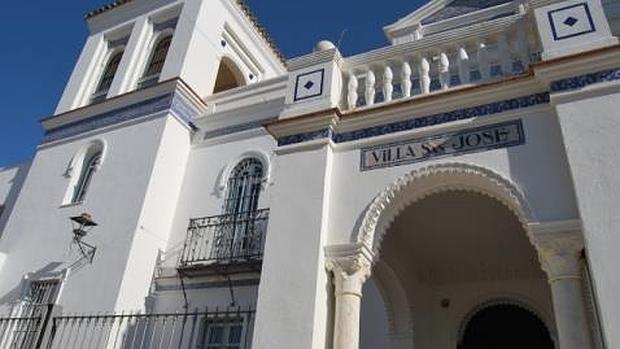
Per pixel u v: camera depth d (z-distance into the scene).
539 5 6.13
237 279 9.30
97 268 9.91
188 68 12.52
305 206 6.12
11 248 11.40
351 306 5.48
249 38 15.49
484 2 11.21
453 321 8.32
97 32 15.41
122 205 10.54
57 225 11.20
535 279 8.09
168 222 10.73
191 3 13.79
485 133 5.80
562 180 5.16
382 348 8.47
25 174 14.27
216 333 9.08
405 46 6.91
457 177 5.71
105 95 13.80
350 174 6.27
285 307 5.54
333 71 7.05
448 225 7.38
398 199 5.96
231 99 12.27
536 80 5.74
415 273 8.50
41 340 8.03
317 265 5.66
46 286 10.39
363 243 5.71
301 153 6.56
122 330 9.09
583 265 4.88
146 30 14.25
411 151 6.07
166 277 9.95
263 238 9.45
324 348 5.44
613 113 5.09
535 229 4.99
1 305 10.48
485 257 8.09
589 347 4.41
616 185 4.74
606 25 5.67
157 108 11.71
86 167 12.16
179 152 11.48
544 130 5.52
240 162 10.95
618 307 4.25
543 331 7.97
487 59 6.44
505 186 5.37
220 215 10.25
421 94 6.42
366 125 6.54
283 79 11.72
